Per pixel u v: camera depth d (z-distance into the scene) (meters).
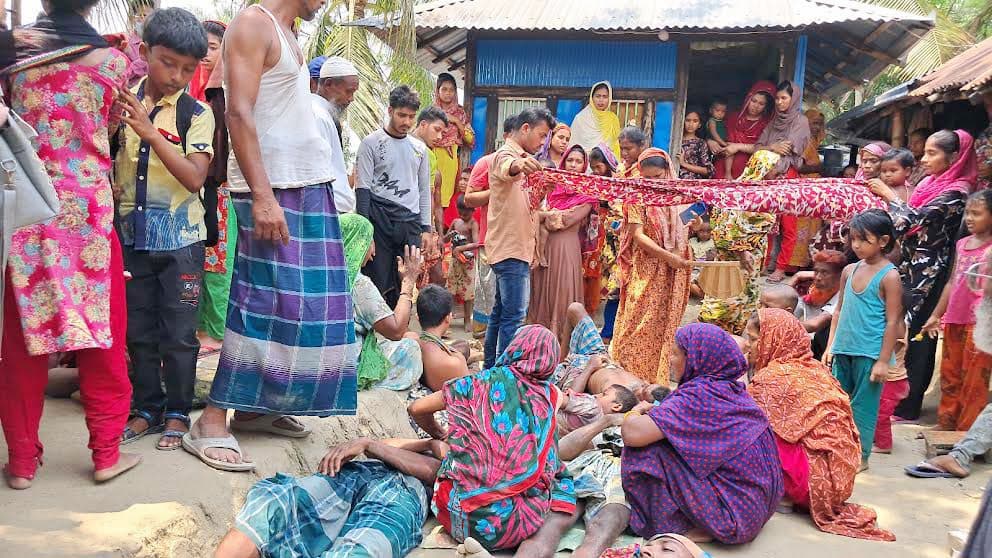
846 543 3.66
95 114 2.79
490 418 3.42
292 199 3.32
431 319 4.80
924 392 5.66
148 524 2.68
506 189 5.30
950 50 13.68
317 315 3.36
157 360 3.46
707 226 9.16
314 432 3.88
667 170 5.84
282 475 3.19
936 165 5.55
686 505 3.54
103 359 2.87
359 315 4.37
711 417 3.56
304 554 3.09
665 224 5.52
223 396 3.30
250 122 3.08
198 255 3.42
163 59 3.04
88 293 2.77
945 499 4.19
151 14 3.08
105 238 2.80
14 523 2.58
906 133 9.58
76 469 3.06
